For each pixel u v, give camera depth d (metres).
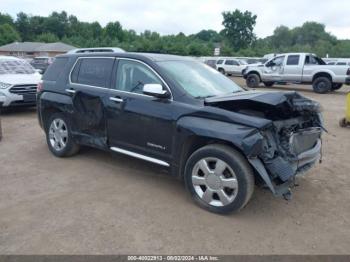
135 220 3.91
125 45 84.56
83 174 5.25
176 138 4.25
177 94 4.34
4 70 10.43
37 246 3.40
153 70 4.63
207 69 5.34
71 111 5.51
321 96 17.16
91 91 5.20
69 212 4.07
